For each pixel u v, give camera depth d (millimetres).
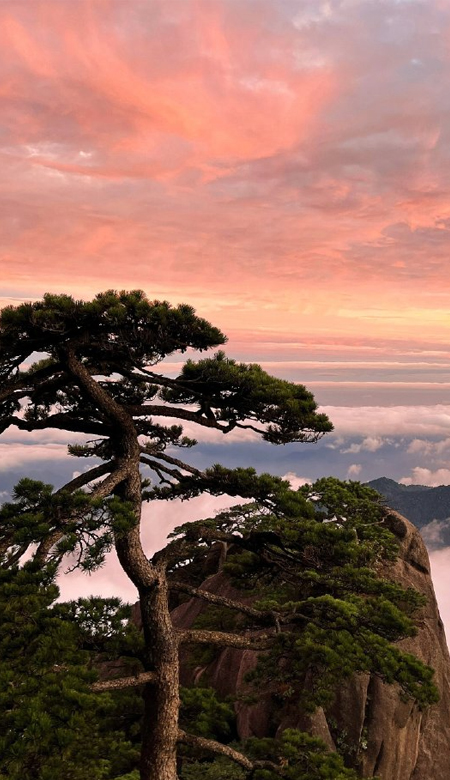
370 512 16797
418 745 17672
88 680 9562
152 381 12734
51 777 8070
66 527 10234
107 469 13180
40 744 8047
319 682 11922
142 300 11188
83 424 13484
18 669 9023
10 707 8547
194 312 11664
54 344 11734
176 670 12016
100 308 10938
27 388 12875
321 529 12086
